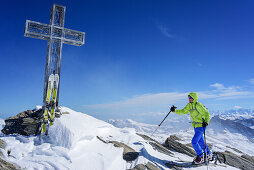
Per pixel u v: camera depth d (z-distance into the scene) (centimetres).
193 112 591
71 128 576
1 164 379
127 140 706
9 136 637
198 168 581
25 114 822
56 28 783
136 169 485
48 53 761
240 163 720
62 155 474
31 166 413
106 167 456
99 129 714
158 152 672
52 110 638
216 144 1034
